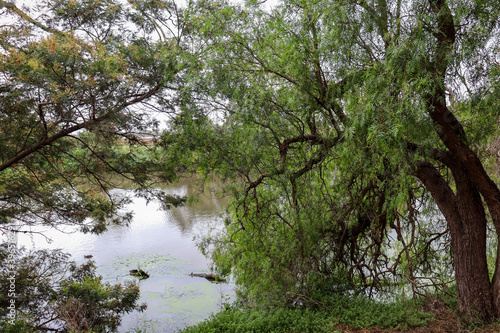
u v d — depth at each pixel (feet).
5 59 20.31
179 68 22.93
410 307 23.44
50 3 25.17
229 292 39.11
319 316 22.54
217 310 34.71
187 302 36.76
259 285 25.79
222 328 22.67
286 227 26.27
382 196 26.12
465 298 20.67
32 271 29.45
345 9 17.33
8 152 24.56
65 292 28.66
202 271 45.21
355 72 18.75
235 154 24.63
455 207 21.39
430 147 18.69
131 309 31.42
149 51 26.35
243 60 23.21
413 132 16.60
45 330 26.68
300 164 25.40
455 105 19.40
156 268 46.26
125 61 23.80
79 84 20.07
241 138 23.49
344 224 28.25
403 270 28.17
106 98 21.95
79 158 28.43
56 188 29.84
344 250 30.27
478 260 20.58
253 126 22.22
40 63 20.13
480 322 19.35
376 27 17.90
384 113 16.20
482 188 19.85
